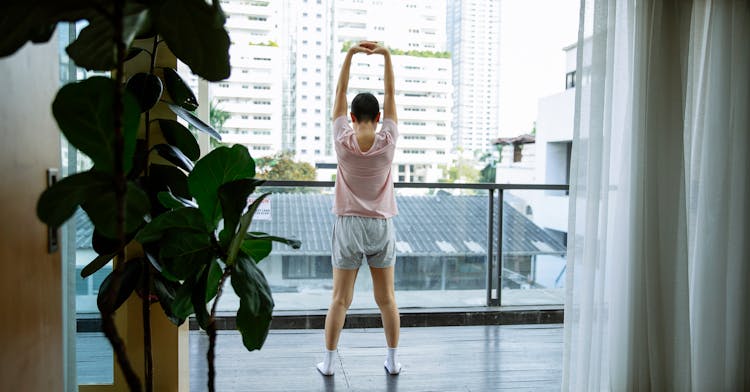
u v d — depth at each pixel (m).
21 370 0.95
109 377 2.00
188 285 1.15
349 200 2.55
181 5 1.00
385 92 2.63
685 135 2.28
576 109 2.14
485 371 2.68
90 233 1.97
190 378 2.52
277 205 3.34
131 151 0.93
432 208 3.54
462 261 3.57
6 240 0.90
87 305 1.98
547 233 3.61
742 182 2.38
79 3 0.79
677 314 2.22
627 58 2.19
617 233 2.24
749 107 2.36
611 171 2.23
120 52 0.80
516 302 3.62
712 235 2.34
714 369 2.35
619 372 2.27
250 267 1.15
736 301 2.41
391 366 2.62
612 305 2.26
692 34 2.26
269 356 2.83
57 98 0.87
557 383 2.54
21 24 0.81
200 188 1.15
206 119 2.88
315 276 3.40
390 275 2.65
